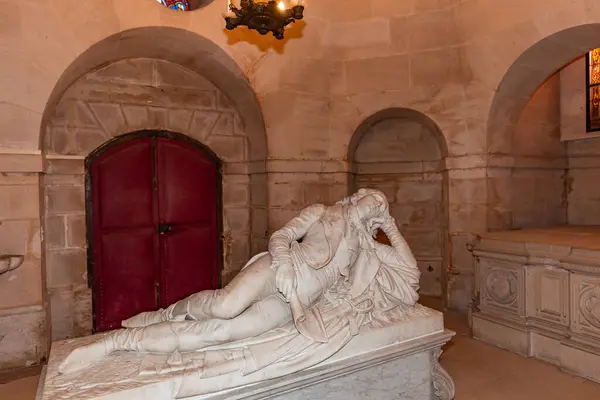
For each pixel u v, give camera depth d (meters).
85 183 4.36
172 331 2.18
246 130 5.13
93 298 4.43
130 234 4.62
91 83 4.34
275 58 4.59
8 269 3.30
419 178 5.47
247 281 2.27
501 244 3.80
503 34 4.16
